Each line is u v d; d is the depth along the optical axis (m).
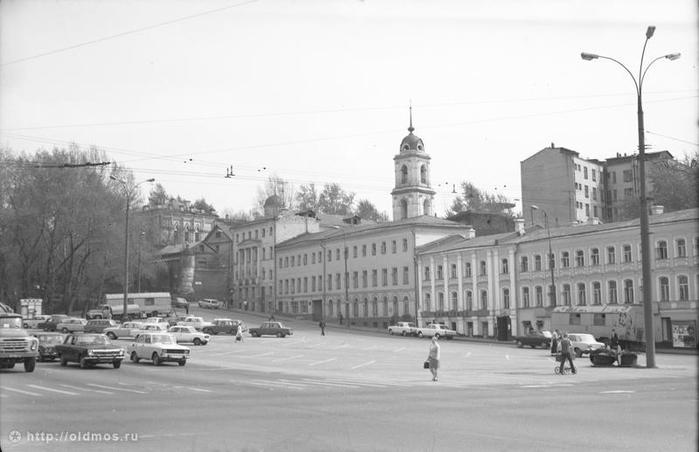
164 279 118.06
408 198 97.38
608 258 62.03
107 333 58.56
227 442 11.65
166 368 32.22
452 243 82.75
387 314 89.19
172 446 11.34
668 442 11.30
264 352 46.97
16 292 77.44
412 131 100.62
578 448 10.84
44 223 72.75
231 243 125.00
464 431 12.62
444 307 80.38
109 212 74.81
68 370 29.47
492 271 73.81
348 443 11.49
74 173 72.62
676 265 55.88
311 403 17.36
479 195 125.31
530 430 12.66
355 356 43.31
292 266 109.44
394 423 13.70
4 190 70.75
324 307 101.19
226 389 21.55
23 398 18.34
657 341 55.97
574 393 19.98
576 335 46.28
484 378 27.11
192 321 70.38
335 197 146.88
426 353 46.84
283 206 128.50
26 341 27.16
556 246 67.00
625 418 14.12
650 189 83.06
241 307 119.62
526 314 69.50
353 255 96.31
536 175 104.56
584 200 104.81
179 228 139.50
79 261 78.69
